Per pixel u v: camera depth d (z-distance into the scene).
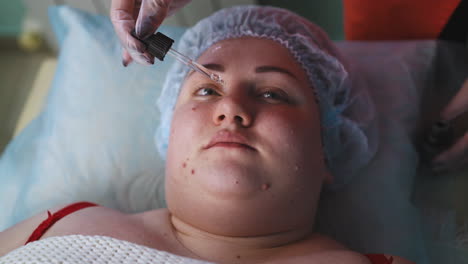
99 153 1.22
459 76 1.34
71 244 0.75
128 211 1.17
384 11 1.33
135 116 1.27
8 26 2.18
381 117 1.24
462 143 1.13
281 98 0.94
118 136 1.24
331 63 1.08
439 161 1.20
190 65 0.90
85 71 1.33
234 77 0.94
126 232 0.86
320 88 1.09
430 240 1.11
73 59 1.36
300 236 0.93
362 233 1.09
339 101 1.16
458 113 1.18
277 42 1.04
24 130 1.45
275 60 0.98
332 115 1.11
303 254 0.86
